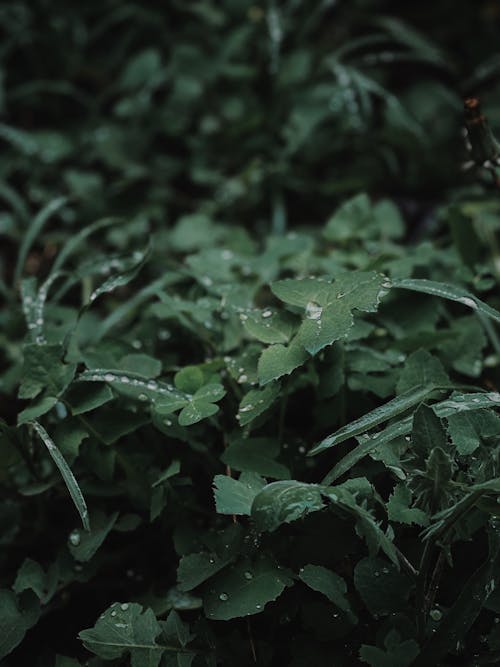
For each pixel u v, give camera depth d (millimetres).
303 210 1007
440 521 518
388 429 538
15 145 1056
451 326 681
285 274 778
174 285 743
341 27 1184
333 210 999
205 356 690
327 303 552
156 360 621
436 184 996
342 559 576
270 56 1069
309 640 558
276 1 1141
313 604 555
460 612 524
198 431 622
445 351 667
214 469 623
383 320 677
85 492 615
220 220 985
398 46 1161
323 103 1008
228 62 1056
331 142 1016
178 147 1086
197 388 593
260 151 1021
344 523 566
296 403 658
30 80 1166
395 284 562
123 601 632
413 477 527
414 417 523
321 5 1077
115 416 604
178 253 897
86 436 590
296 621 581
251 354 592
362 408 622
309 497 513
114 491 615
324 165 1032
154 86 1067
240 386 633
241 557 562
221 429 622
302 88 1038
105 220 737
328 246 852
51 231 1003
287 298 558
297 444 619
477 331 672
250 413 562
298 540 567
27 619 577
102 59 1168
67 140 1055
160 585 628
